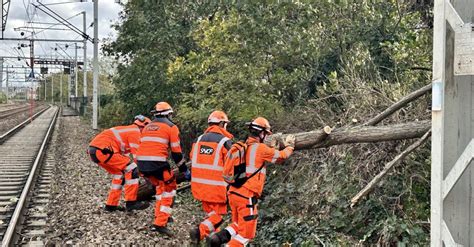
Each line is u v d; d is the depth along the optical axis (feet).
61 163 51.90
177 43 52.08
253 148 19.53
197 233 21.54
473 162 8.77
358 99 25.53
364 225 21.53
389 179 21.75
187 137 46.19
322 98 27.89
